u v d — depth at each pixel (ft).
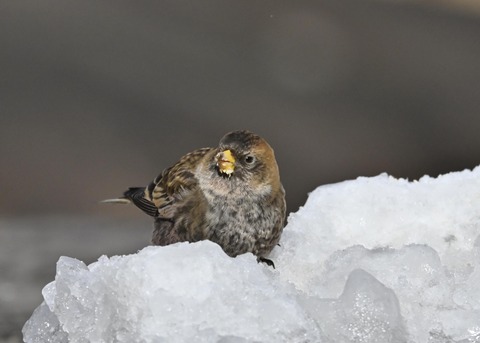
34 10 94.27
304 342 13.01
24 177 56.70
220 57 81.56
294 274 16.30
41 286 24.85
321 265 16.21
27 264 27.53
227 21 91.09
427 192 16.66
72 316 13.87
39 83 75.36
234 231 18.30
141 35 87.56
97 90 74.13
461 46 79.41
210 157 18.61
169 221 19.04
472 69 74.54
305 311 13.34
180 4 97.14
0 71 77.87
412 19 86.63
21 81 75.46
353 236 16.42
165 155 61.36
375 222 16.44
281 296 13.24
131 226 35.53
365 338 13.51
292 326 13.01
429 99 69.00
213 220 18.37
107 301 13.56
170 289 13.07
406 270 14.26
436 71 74.18
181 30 88.94
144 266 13.21
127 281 13.28
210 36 87.15
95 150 61.52
